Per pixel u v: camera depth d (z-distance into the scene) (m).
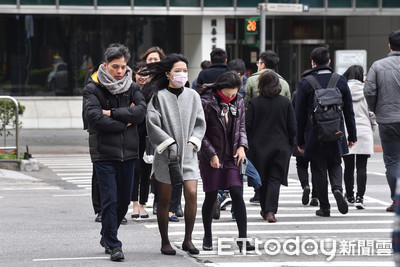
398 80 18.91
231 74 15.44
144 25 63.34
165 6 59.53
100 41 62.91
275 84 18.92
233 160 15.50
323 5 61.84
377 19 67.31
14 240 17.02
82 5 58.44
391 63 19.08
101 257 15.02
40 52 62.03
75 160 39.16
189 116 14.90
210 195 15.52
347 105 19.42
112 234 14.63
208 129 15.48
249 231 18.06
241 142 15.45
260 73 21.06
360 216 20.38
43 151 43.59
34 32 61.81
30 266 14.15
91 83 14.65
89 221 19.83
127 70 14.80
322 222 19.38
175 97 14.88
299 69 67.62
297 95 19.52
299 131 19.56
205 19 61.09
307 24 67.38
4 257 15.08
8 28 61.34
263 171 18.91
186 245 15.31
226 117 15.51
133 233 17.92
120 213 15.14
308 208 22.03
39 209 22.03
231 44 64.56
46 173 32.69
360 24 67.81
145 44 63.44
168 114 14.80
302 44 67.44
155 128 14.68
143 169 19.83
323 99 18.81
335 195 19.48
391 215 20.53
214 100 15.46
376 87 19.14
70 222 19.64
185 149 14.87
